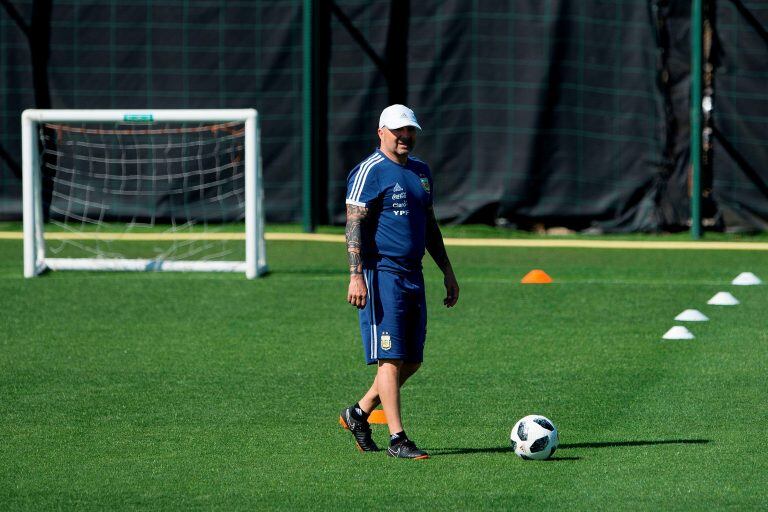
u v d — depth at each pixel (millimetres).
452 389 30781
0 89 63531
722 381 31312
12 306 43125
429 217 25125
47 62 63625
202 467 23594
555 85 62312
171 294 45500
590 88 62375
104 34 63469
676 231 62844
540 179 62906
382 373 24172
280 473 23109
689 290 45938
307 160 61469
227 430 26734
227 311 42219
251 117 49156
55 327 39469
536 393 30234
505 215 63188
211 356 35000
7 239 60000
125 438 26047
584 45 62156
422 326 24453
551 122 62562
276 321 40438
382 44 62469
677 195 62781
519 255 56344
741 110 61875
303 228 62188
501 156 62938
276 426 27109
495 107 62719
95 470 23422
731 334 37750
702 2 59500
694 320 40000
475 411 28453
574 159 62781
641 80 62281
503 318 40750
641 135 62500
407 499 21297
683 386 30781
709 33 62031
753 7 61312
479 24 62312
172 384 31484
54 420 27734
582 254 56594
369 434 24797
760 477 22469
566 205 62969
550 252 57156
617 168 62750
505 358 34531
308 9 60656
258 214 50250
